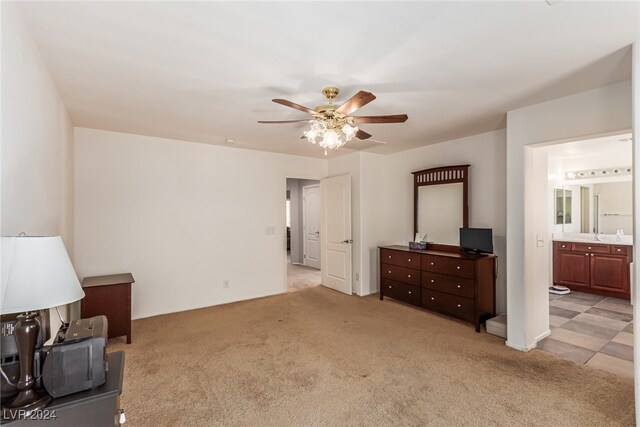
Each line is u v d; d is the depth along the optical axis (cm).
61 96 262
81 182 360
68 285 117
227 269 460
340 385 236
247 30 168
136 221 393
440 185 444
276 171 507
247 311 415
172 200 417
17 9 147
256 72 219
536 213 311
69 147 319
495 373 252
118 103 279
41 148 197
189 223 430
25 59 161
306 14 153
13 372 117
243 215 475
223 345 308
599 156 542
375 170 515
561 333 337
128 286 316
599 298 477
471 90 252
